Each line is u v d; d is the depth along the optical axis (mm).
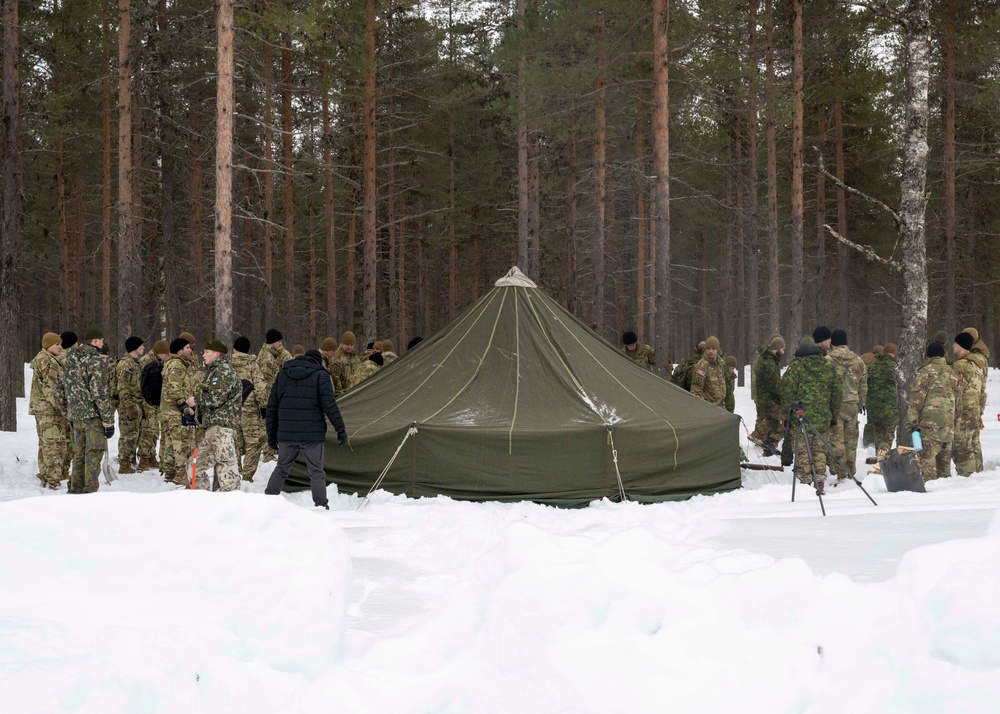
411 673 3107
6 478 10602
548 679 2809
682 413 10266
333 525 3852
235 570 3391
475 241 38531
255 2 14664
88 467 9047
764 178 33500
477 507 8742
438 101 27953
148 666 2602
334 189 29453
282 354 11977
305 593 3271
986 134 30422
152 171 26156
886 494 8094
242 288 38844
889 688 2596
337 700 2824
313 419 8703
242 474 10797
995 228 33094
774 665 2771
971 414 9695
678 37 20016
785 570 3172
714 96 23000
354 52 21453
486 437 9336
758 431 12984
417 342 14906
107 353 11680
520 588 3291
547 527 7453
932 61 25375
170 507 3682
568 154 29422
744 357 37812
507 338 11008
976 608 2607
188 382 9953
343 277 40000
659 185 15961
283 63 25141
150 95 23031
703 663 2783
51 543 3387
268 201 24375
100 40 23156
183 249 30250
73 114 27141
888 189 34156
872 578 3857
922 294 10117
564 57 20234
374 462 9578
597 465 9398
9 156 16047
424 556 6043
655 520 7750
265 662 2990
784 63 25781
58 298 49375
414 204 39125
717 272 45906
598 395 10258
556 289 36344
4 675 2375
